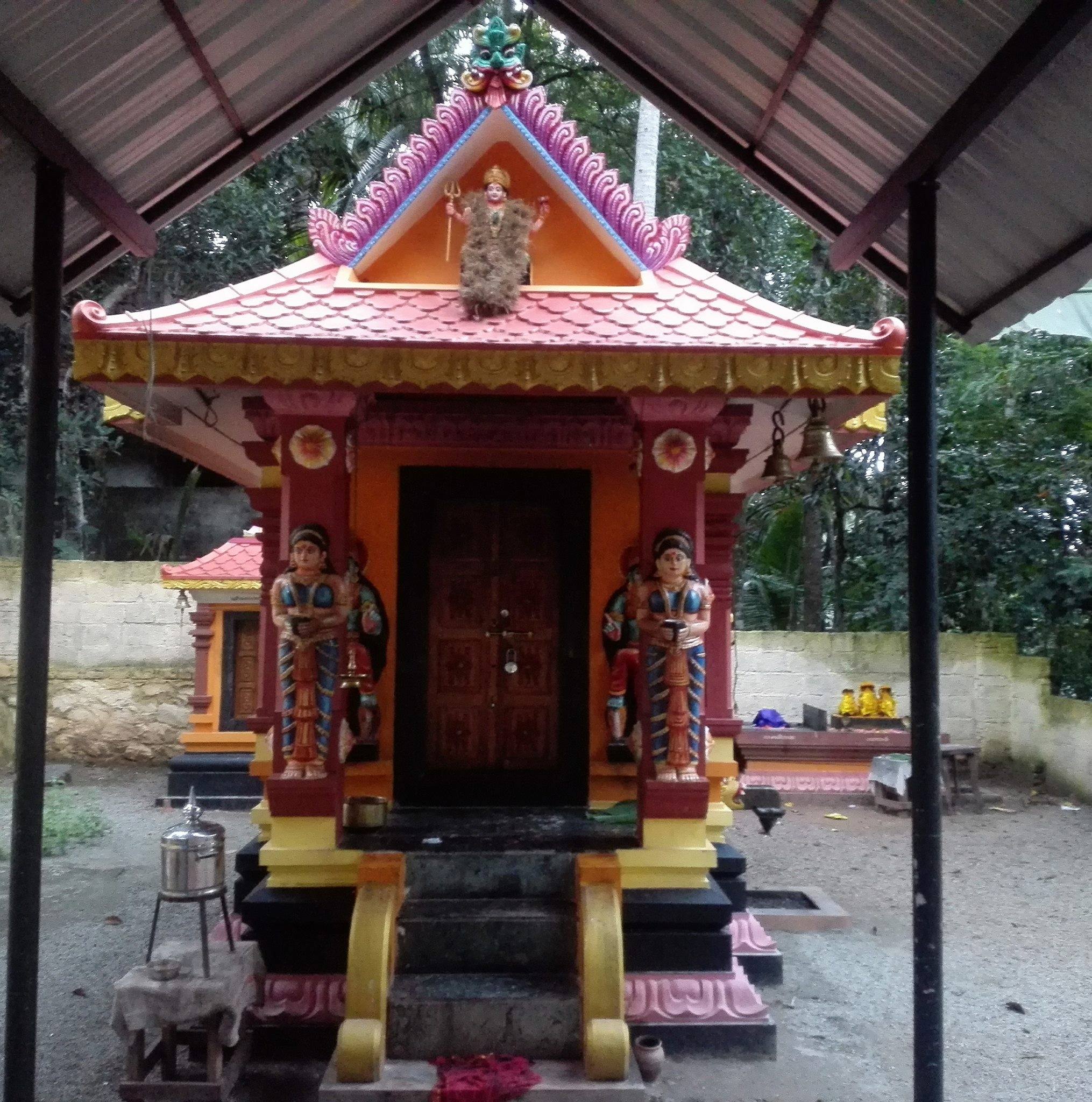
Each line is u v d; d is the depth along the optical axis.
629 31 4.05
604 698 5.96
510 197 5.32
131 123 3.58
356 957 4.29
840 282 12.81
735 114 4.14
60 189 3.34
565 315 4.84
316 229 5.21
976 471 12.45
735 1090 4.38
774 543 15.73
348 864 4.84
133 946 6.29
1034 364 11.96
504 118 5.19
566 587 5.98
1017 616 13.41
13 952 3.02
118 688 12.72
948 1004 5.47
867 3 3.02
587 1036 4.11
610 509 6.00
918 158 3.38
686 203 12.34
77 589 12.78
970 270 4.16
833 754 11.84
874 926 6.92
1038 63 2.68
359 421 5.32
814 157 4.04
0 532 13.93
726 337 4.65
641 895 4.82
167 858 4.32
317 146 13.83
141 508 16.56
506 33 5.22
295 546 4.79
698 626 4.88
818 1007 5.39
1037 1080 4.55
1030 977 5.90
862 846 9.30
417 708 5.90
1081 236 3.57
